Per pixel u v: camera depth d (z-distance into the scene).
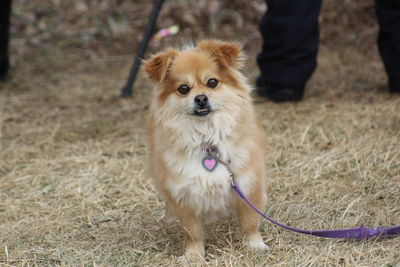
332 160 6.61
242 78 5.03
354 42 12.09
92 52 12.85
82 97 10.11
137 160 7.18
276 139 7.39
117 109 9.34
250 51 12.29
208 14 13.49
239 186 4.75
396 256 4.40
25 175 6.95
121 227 5.55
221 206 4.80
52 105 9.75
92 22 13.95
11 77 11.39
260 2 13.70
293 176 6.34
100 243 5.17
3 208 6.06
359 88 9.27
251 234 5.00
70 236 5.39
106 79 11.20
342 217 5.24
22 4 14.36
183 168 4.69
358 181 6.06
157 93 4.99
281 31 8.36
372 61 10.88
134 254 4.93
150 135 5.37
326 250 4.63
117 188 6.44
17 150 7.73
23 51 12.79
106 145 7.77
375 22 12.77
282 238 5.00
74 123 8.79
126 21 13.87
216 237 5.20
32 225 5.63
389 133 7.16
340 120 7.80
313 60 8.67
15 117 9.08
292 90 8.70
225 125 4.76
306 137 7.35
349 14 13.11
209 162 4.67
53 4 14.48
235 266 4.51
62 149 7.73
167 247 5.06
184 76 4.86
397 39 8.36
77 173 6.89
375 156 6.50
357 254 4.52
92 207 6.04
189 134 4.75
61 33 13.55
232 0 13.73
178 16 13.38
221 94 4.80
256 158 4.86
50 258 4.93
